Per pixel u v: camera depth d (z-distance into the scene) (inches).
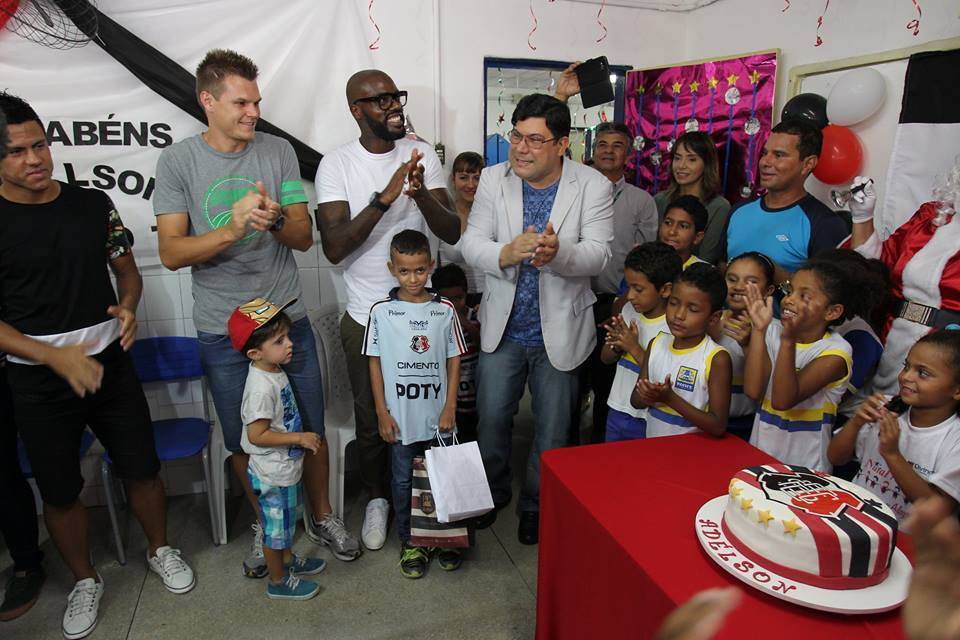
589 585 47.1
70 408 71.1
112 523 84.8
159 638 72.0
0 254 65.2
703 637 21.6
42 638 72.7
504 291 82.5
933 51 84.0
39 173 64.2
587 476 51.1
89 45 89.3
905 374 56.6
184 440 88.2
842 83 95.1
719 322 75.1
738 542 39.3
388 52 106.4
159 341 95.3
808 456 67.5
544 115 73.0
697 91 117.5
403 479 83.4
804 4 104.7
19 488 77.5
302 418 83.6
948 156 84.3
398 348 79.7
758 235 86.9
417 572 82.3
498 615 75.4
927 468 56.6
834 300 62.0
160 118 94.5
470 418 103.5
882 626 33.6
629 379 79.4
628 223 109.3
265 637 71.9
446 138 114.1
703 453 55.7
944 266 71.1
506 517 96.8
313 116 102.7
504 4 112.3
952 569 20.5
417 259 76.9
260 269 77.0
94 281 71.6
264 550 77.2
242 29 96.4
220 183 74.2
